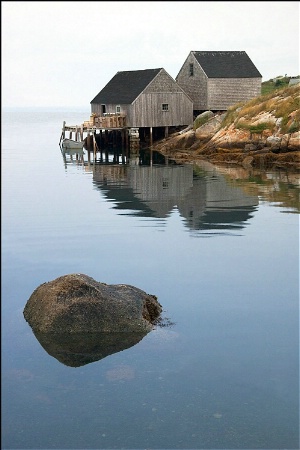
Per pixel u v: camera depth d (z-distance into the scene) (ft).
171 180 97.19
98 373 28.40
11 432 23.70
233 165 120.16
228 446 22.47
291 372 27.78
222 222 61.72
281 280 41.57
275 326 33.32
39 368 28.99
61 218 65.62
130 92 169.58
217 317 34.96
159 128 178.09
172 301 37.86
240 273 43.42
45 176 105.60
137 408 25.21
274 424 23.82
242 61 177.58
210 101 171.42
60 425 24.12
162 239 54.44
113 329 32.99
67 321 33.17
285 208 68.69
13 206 73.97
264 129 125.70
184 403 25.50
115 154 154.71
